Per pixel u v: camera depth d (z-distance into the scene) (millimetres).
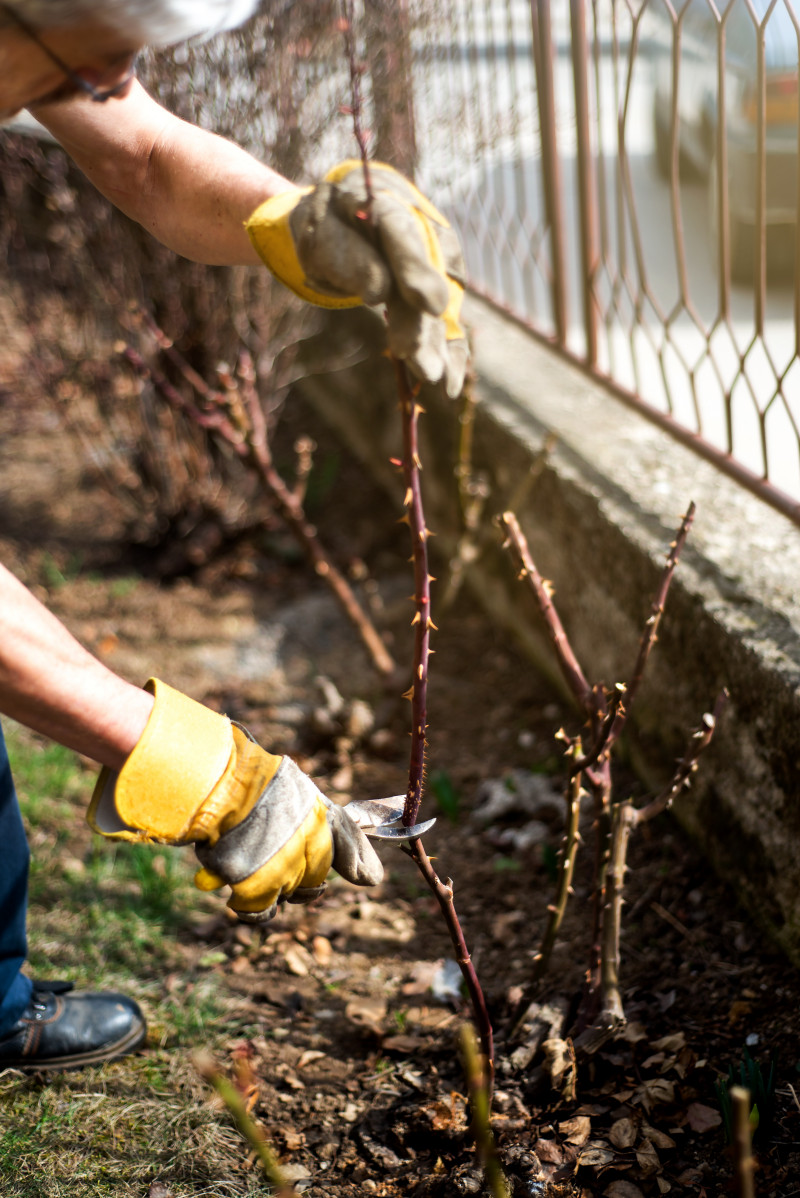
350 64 1103
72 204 3453
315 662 3369
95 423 4199
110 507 4262
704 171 5336
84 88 1124
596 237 3051
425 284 1115
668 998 1966
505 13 3287
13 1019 1869
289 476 4324
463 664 3279
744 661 2031
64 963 2189
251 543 3986
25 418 4711
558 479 2748
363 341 4129
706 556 2301
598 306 3102
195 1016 2068
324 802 1352
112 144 1607
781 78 4484
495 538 3229
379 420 4090
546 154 3137
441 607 3213
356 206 1140
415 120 3898
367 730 2939
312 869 1326
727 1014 1905
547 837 2529
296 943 2293
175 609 3678
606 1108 1743
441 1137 1729
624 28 6043
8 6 1013
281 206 1312
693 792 2281
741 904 2137
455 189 4156
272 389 4051
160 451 3830
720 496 2531
